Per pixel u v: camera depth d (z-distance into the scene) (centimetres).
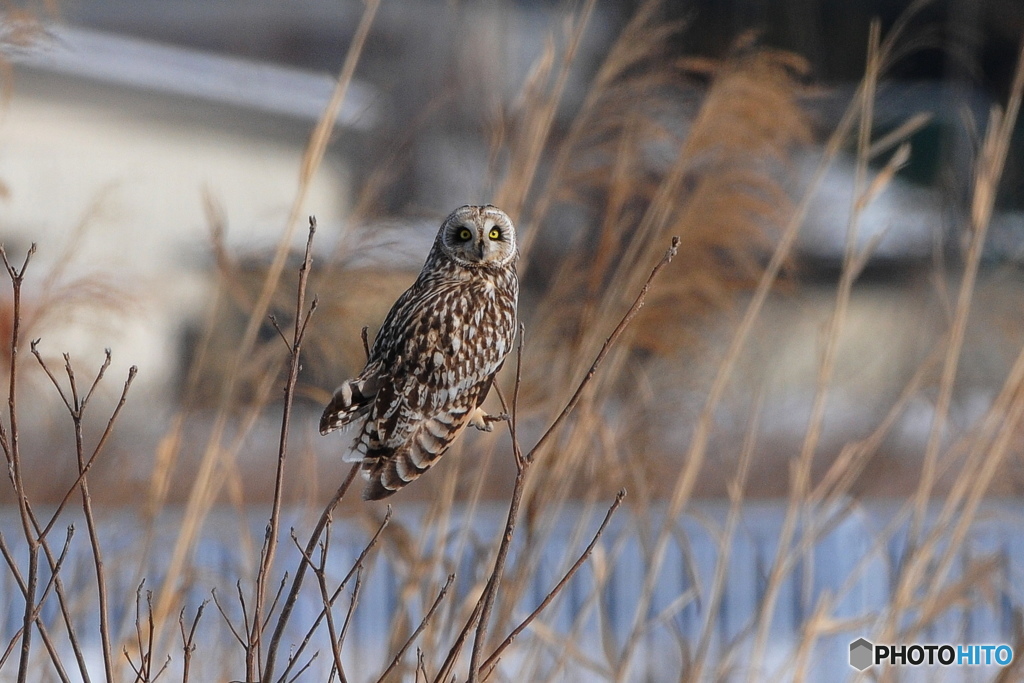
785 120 1083
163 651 980
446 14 3378
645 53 1121
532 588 1323
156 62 3300
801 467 1131
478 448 1068
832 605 1105
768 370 1471
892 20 3147
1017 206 2605
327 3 5250
